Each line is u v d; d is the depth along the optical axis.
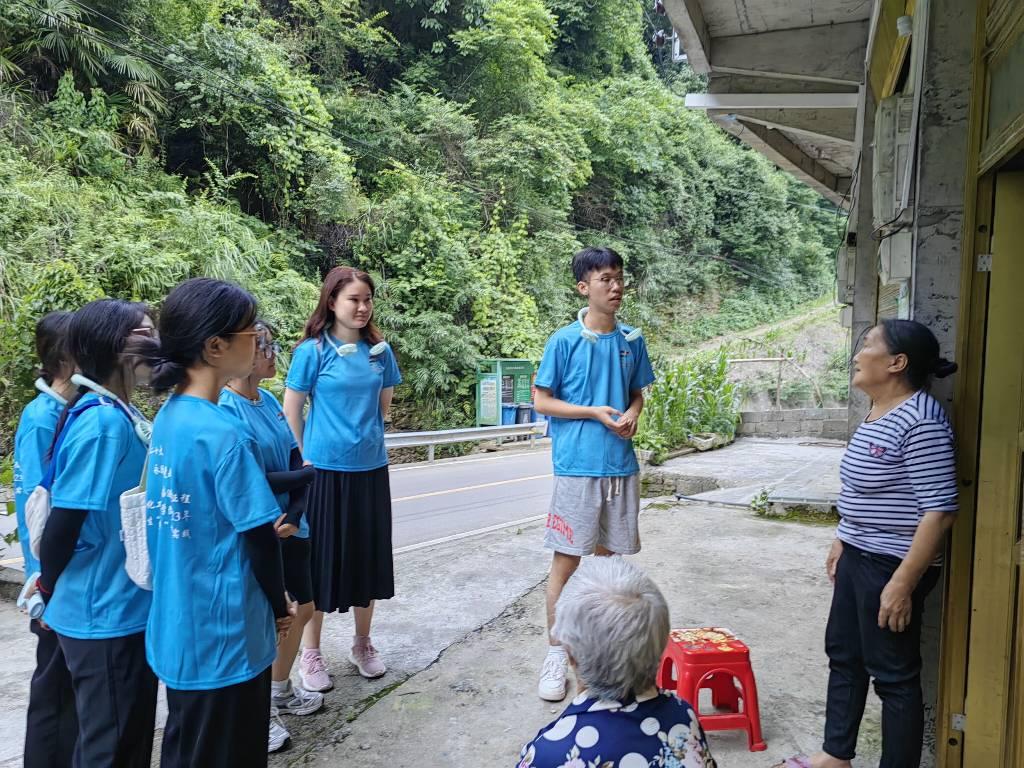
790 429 12.08
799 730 2.60
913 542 1.92
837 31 5.55
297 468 2.44
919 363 2.01
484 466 11.66
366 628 3.04
